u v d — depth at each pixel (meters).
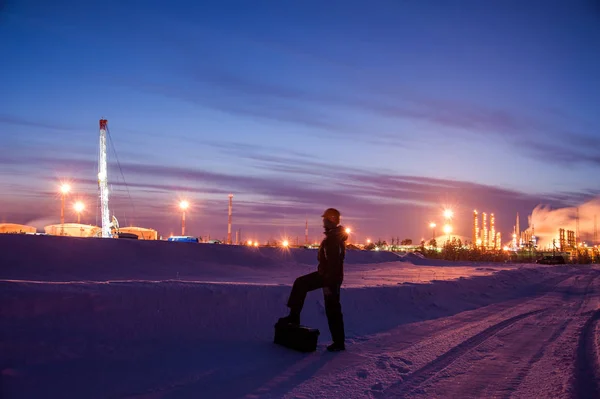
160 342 6.88
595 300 16.92
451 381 6.66
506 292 18.27
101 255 14.58
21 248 13.23
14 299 6.06
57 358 5.84
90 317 6.57
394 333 9.73
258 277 15.31
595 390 6.38
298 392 5.94
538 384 6.60
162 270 14.85
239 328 7.96
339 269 7.95
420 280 16.58
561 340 9.59
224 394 5.75
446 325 10.97
